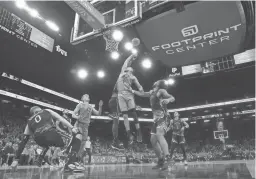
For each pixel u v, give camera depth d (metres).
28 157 13.24
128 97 4.01
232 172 3.08
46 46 19.80
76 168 3.93
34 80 23.31
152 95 4.23
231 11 10.06
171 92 30.47
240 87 28.16
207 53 14.15
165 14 10.53
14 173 3.77
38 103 22.44
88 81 26.05
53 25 19.30
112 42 9.62
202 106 29.86
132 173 3.44
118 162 19.59
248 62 17.81
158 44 13.38
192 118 30.95
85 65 24.84
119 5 9.21
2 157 11.82
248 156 22.72
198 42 12.97
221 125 29.17
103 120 29.11
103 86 27.56
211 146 27.73
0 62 19.86
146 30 12.01
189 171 3.54
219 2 9.55
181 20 10.68
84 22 10.25
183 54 14.34
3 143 14.18
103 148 24.09
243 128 28.80
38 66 21.98
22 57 20.27
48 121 3.42
